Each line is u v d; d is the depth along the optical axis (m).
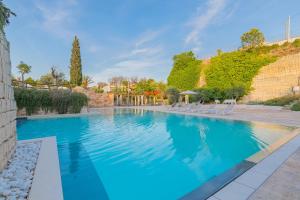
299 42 22.98
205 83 28.30
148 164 4.83
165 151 5.93
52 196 2.49
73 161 5.06
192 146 6.46
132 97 33.44
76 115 15.27
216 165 4.73
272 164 3.61
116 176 4.14
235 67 23.66
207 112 15.35
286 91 19.45
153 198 3.28
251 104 19.50
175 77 33.97
